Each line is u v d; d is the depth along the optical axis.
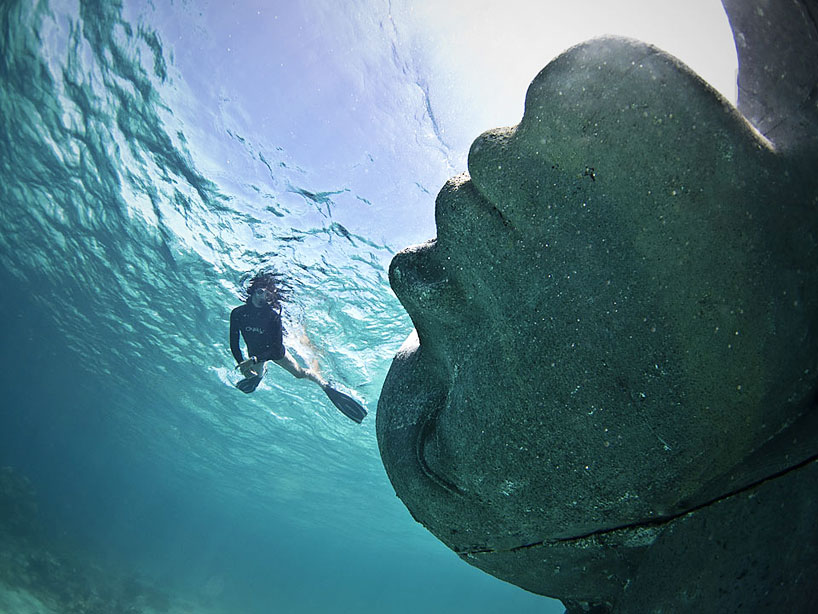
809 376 1.62
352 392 19.08
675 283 1.55
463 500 2.20
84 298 21.83
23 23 10.46
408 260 2.20
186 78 9.59
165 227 14.17
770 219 1.50
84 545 39.22
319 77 8.41
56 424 54.56
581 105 1.54
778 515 1.62
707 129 1.45
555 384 1.79
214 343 19.92
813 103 1.74
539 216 1.73
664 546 1.94
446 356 2.20
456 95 7.60
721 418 1.62
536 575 2.47
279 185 10.74
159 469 56.78
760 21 1.98
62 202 15.90
